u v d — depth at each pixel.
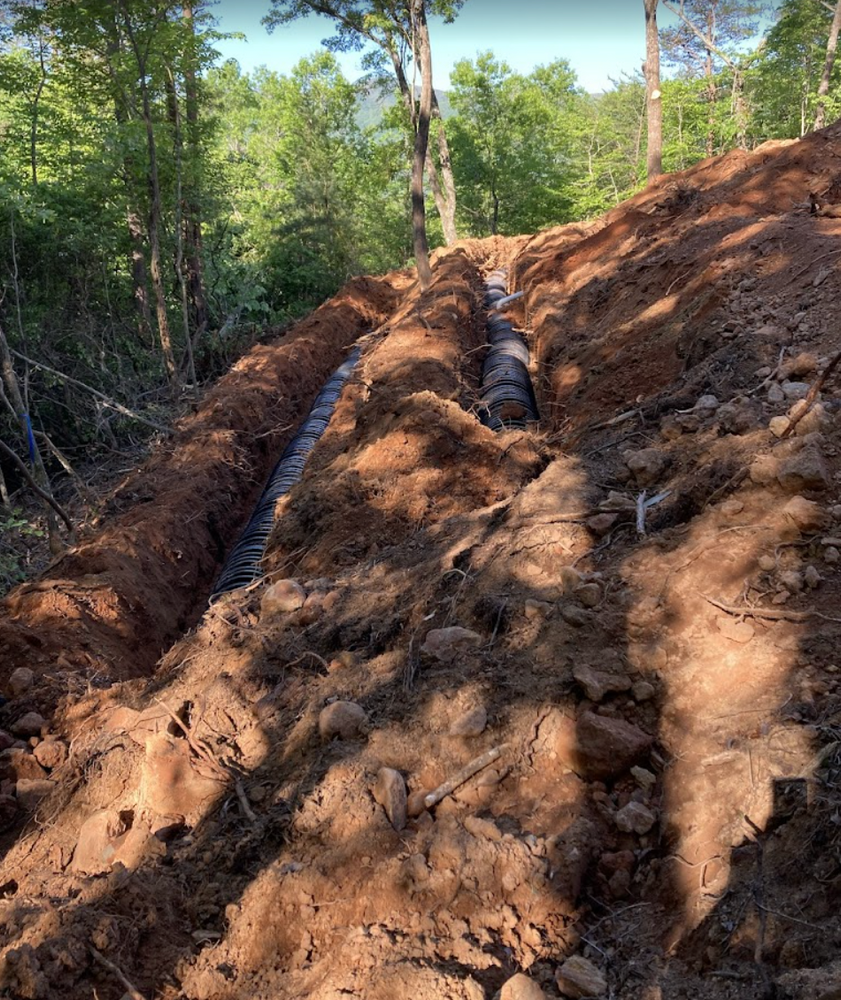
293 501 8.52
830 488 4.46
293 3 22.31
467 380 12.06
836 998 2.22
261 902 3.45
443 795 3.66
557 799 3.56
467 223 39.03
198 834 4.09
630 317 11.12
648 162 19.50
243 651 5.50
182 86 16.56
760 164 14.51
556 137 37.56
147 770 4.42
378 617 5.39
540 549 5.11
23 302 14.41
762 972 2.47
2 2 13.59
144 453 13.38
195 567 9.57
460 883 3.24
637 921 3.02
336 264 28.64
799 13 26.30
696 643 3.94
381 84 26.16
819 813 2.87
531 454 8.20
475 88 35.38
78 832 4.46
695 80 30.42
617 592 4.40
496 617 4.70
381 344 13.85
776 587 4.05
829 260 7.97
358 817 3.63
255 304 22.39
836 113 24.41
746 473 4.84
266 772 4.32
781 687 3.54
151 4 13.97
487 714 3.98
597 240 16.12
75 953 3.36
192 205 19.06
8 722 5.70
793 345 6.89
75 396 14.39
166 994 3.28
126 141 14.85
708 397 6.52
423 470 7.99
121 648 7.27
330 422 11.85
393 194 36.59
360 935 3.13
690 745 3.53
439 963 2.95
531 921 3.11
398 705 4.30
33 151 14.76
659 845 3.29
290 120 33.47
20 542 10.89
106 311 16.86
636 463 5.69
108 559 8.16
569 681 3.95
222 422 12.23
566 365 11.19
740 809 3.12
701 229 11.52
